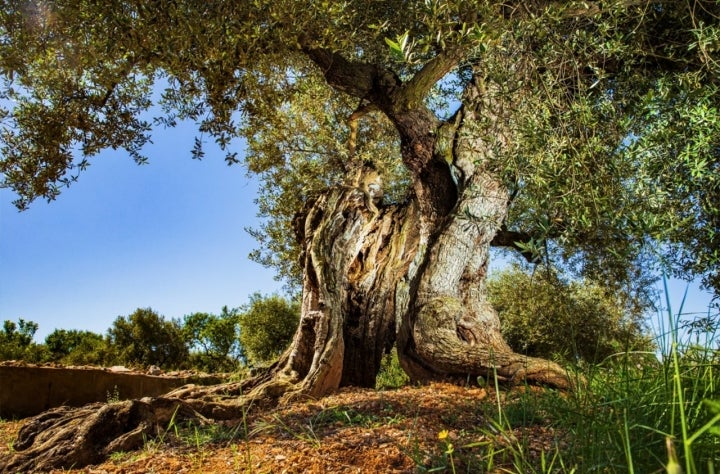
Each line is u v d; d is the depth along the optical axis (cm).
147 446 463
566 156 448
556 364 609
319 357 679
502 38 502
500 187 759
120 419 496
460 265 772
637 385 305
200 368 1734
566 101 512
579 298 882
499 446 334
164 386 966
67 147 901
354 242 829
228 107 822
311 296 776
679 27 619
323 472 332
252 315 1711
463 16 488
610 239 431
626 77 589
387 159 1207
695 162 480
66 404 859
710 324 281
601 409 299
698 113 472
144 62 723
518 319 1231
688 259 706
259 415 522
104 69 711
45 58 684
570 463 272
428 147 840
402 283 845
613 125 492
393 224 887
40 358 1388
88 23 626
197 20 610
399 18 695
